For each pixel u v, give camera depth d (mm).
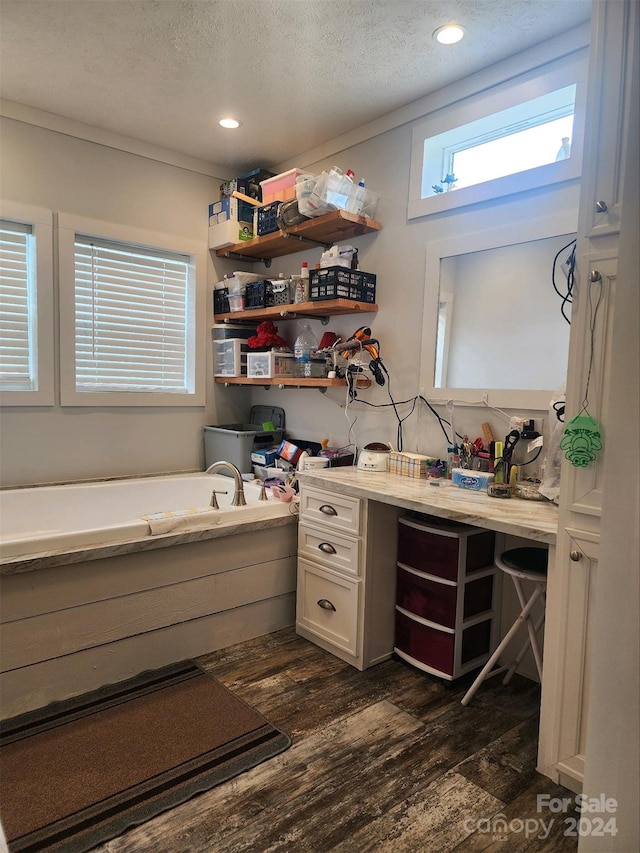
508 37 2195
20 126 2857
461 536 2219
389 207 2895
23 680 2057
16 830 1515
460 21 2094
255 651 2572
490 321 2457
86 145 3080
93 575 2195
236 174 3719
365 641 2400
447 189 2639
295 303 3133
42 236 2975
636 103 1123
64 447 3166
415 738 1948
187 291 3654
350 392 3121
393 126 2838
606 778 1163
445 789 1703
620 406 1143
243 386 3906
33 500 2986
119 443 3377
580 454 1565
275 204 3115
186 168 3480
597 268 1546
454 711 2115
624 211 1140
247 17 2082
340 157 3162
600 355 1546
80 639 2180
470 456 2455
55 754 1823
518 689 2283
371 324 3027
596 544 1572
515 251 2361
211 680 2311
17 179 2875
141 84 2602
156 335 3551
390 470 2754
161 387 3609
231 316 3539
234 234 3443
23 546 2078
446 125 2598
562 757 1692
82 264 3205
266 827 1551
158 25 2141
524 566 1973
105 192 3174
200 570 2494
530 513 1925
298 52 2318
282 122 2984
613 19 1491
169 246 3459
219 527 2523
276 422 3721
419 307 2760
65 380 3129
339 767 1793
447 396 2631
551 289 2242
